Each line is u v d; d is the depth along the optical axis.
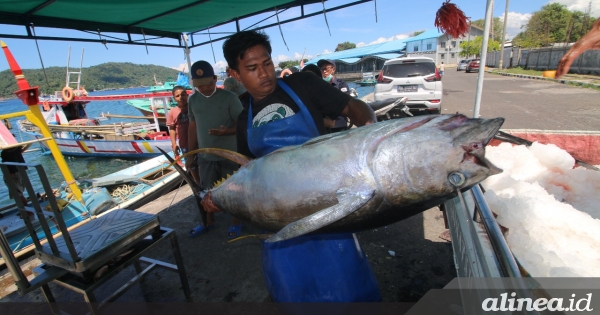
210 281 2.71
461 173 1.05
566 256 1.08
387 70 8.84
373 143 1.18
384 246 2.96
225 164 3.26
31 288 1.72
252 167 1.49
